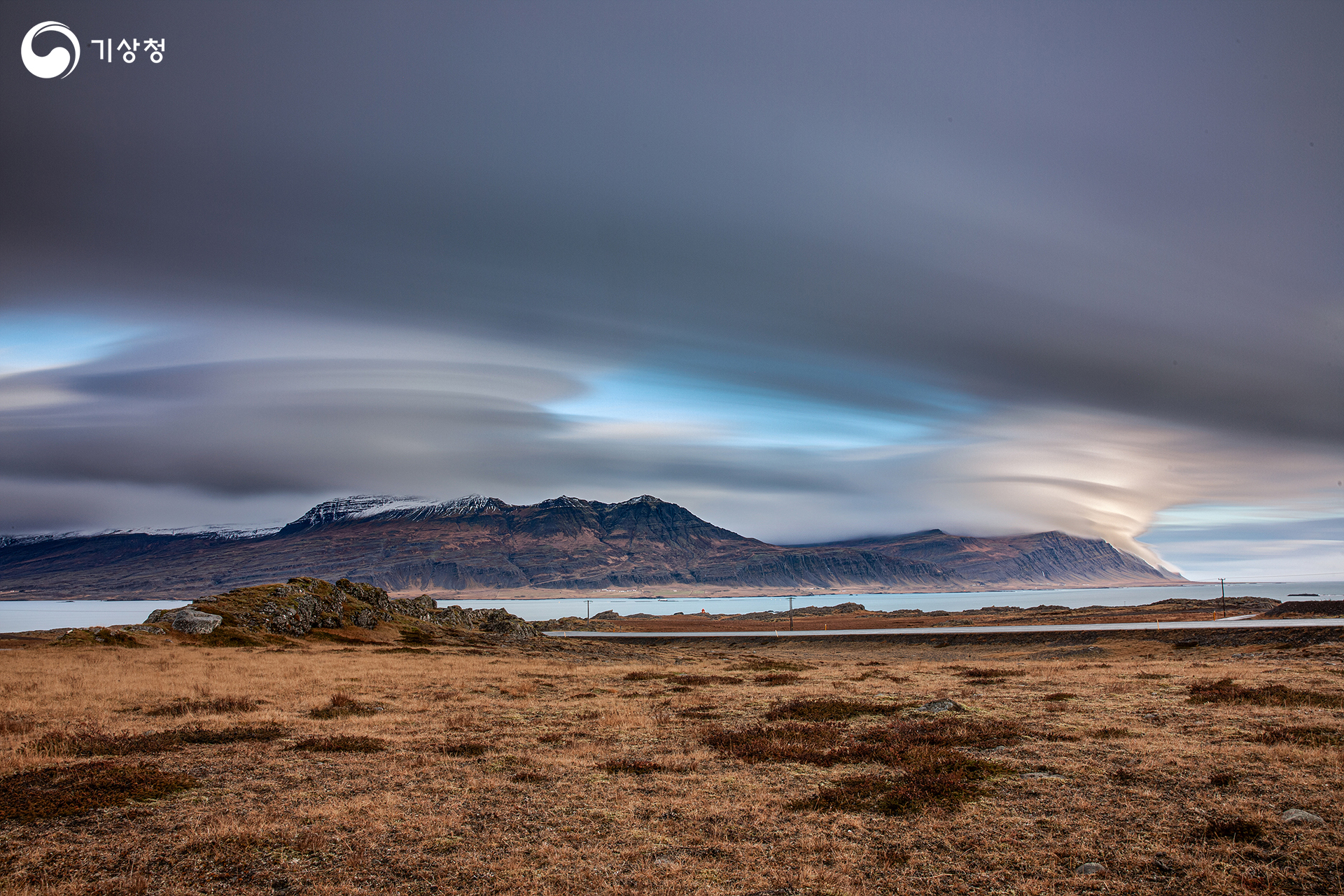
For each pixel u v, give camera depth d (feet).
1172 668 133.39
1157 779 52.49
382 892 35.45
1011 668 153.79
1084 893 34.63
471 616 385.29
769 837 43.04
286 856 39.96
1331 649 165.48
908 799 48.52
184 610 244.22
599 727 80.12
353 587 344.49
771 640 368.27
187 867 38.42
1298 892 34.30
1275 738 63.52
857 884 36.19
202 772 58.13
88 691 104.37
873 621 627.05
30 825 44.65
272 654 190.49
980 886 35.76
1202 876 36.09
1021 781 53.31
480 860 39.52
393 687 117.29
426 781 55.77
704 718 87.30
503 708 95.86
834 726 79.30
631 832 44.04
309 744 67.62
